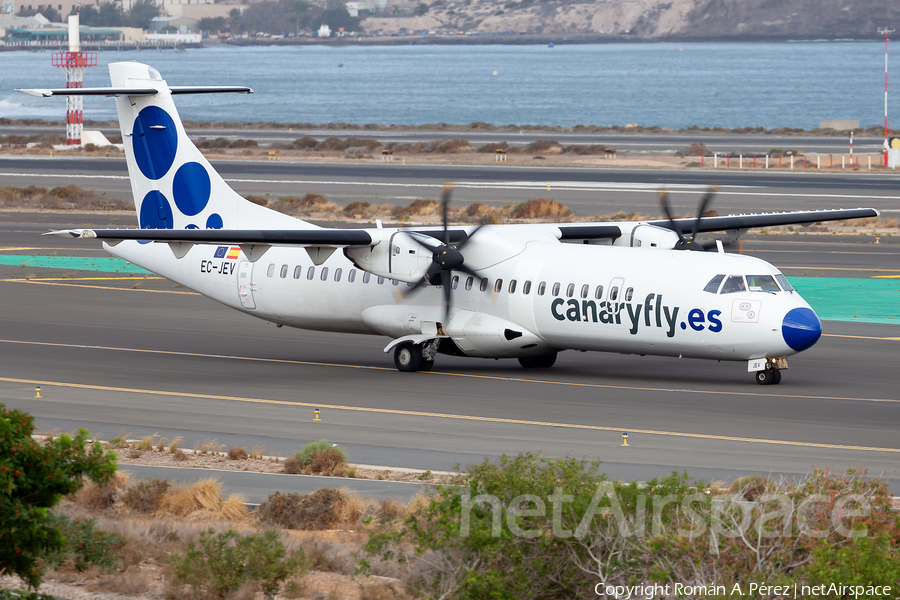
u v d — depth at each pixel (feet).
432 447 220.64
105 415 251.39
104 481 123.13
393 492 183.11
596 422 241.96
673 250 301.84
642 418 245.86
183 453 213.05
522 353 307.78
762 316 271.49
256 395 274.98
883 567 115.24
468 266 310.24
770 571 121.08
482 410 256.11
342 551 147.84
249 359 327.88
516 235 314.96
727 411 252.01
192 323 389.60
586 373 306.14
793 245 568.82
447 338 310.65
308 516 168.55
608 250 300.81
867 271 484.74
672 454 212.43
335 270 328.90
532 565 121.49
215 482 183.83
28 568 118.32
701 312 277.44
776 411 251.60
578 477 134.00
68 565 138.10
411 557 130.82
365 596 127.44
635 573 122.01
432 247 299.17
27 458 115.34
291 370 310.65
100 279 481.87
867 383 284.41
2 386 282.56
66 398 269.85
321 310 332.80
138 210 362.53
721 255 288.92
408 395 274.98
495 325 302.66
